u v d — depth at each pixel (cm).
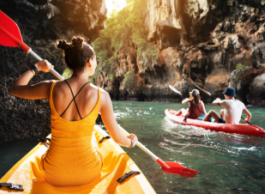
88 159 116
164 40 1972
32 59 461
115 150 172
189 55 1730
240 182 197
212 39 1686
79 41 113
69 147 109
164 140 363
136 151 296
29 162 141
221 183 195
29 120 391
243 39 1492
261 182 196
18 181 117
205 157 269
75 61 112
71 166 112
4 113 358
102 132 231
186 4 1739
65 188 117
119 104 1470
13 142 345
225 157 269
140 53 2116
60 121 107
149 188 113
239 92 1377
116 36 2419
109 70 2488
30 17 530
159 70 1998
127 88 2222
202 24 1708
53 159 112
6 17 152
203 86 1698
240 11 1508
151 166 238
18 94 118
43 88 111
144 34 2233
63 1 604
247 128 401
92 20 740
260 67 1378
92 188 119
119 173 138
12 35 151
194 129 466
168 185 191
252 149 305
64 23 653
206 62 1672
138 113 821
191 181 199
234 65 1527
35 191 114
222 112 470
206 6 1611
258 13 1435
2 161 252
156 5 2006
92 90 112
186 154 282
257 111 923
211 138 376
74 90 109
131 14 2359
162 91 1958
